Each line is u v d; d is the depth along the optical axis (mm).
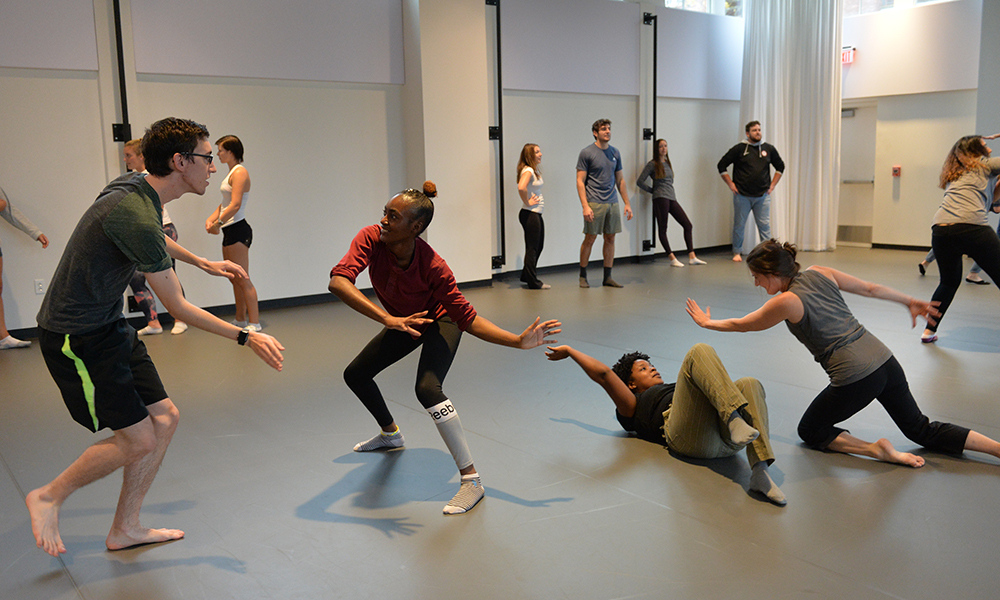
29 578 2125
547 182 8594
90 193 5836
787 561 2119
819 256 9250
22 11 5422
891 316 5648
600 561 2156
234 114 6445
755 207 9328
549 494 2645
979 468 2768
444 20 7164
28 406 3881
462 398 3859
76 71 5703
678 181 9867
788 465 2836
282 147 6727
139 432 2086
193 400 3945
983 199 4539
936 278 7406
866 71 9578
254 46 6426
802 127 9742
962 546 2184
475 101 7473
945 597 1919
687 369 2730
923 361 4316
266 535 2377
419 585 2057
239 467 2980
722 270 8648
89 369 1989
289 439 3314
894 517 2379
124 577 2123
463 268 7633
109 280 1970
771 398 3701
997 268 4492
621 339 5164
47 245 5539
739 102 10398
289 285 6898
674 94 9539
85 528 2441
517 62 8039
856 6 9688
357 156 7172
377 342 2883
